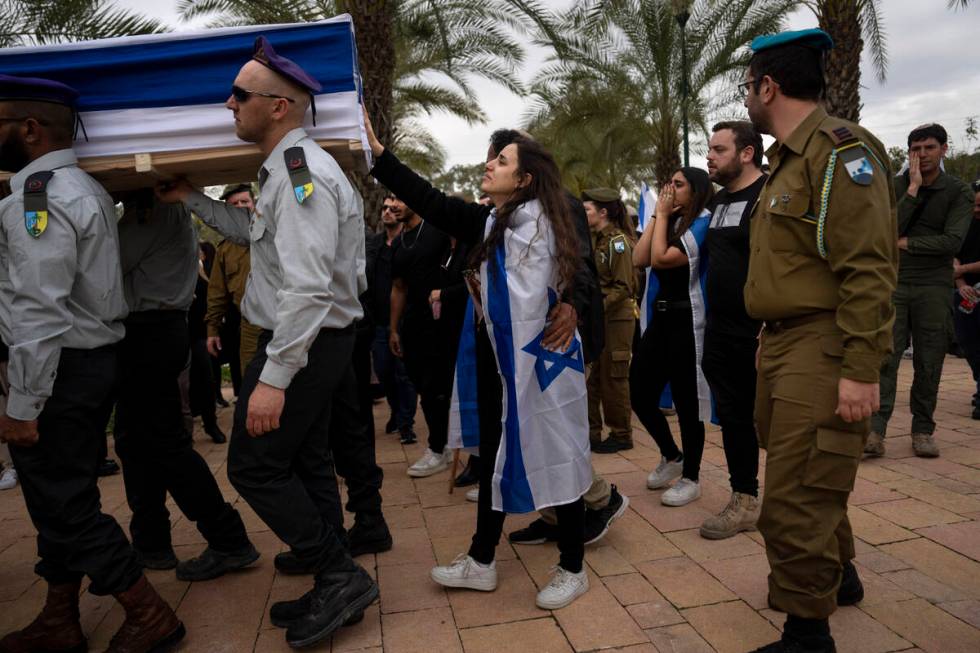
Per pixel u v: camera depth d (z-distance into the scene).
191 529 3.66
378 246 4.96
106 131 2.46
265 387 2.22
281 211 2.22
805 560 2.08
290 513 2.35
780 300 2.13
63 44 2.42
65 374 2.28
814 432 2.04
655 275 3.94
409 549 3.27
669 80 14.61
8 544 3.63
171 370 2.88
